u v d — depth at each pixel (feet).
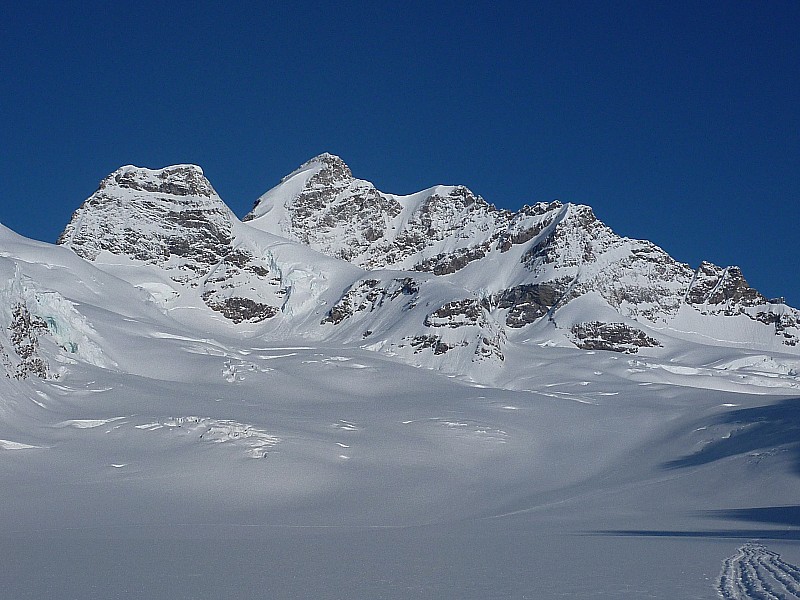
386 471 332.60
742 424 392.47
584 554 120.67
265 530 211.82
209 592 81.66
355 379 569.23
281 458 320.09
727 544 143.02
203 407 405.80
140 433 335.06
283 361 610.65
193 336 639.76
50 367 412.36
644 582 84.38
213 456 314.14
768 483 282.36
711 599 71.36
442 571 98.22
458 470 350.43
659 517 245.24
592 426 450.30
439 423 433.07
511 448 403.13
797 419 370.73
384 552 128.47
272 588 84.12
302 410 453.58
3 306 385.70
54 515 238.27
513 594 77.05
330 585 85.97
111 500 260.42
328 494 293.43
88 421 342.85
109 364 498.28
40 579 92.84
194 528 216.13
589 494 305.94
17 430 321.32
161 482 284.00
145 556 122.31
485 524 232.12
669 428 433.89
